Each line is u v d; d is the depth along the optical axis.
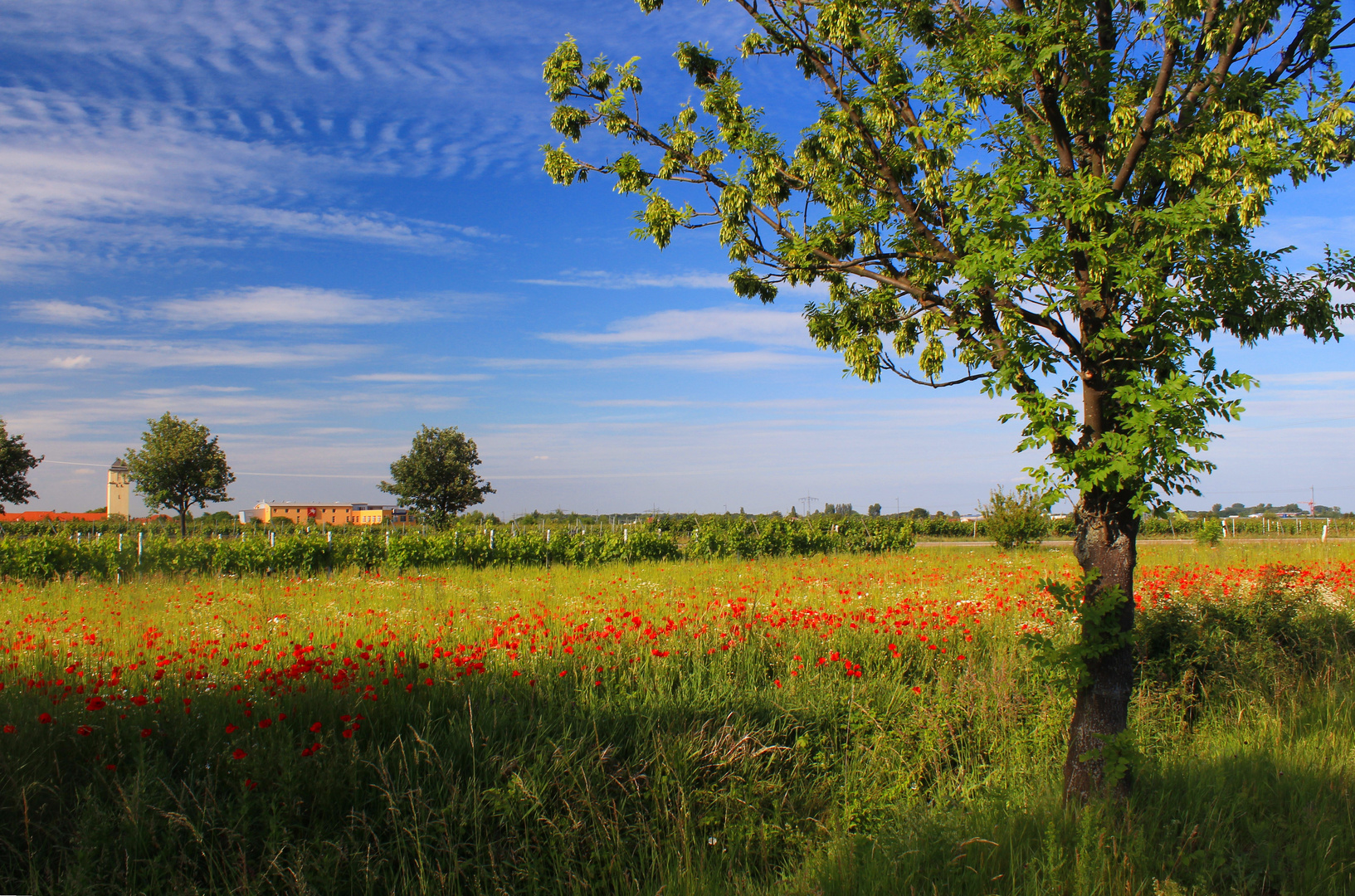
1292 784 4.50
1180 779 4.70
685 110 6.45
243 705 4.97
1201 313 4.32
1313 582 9.50
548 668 6.31
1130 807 4.03
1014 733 5.54
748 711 5.60
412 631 8.00
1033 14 4.63
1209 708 6.32
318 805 4.02
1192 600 8.23
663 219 6.16
